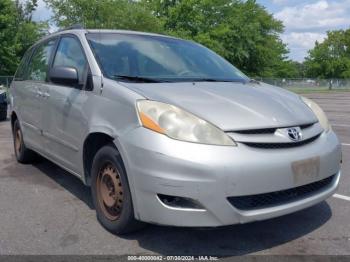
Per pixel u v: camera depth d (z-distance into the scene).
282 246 3.63
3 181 5.58
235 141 3.24
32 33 47.31
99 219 3.97
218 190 3.12
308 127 3.71
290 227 4.02
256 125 3.34
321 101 27.11
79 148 4.20
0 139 9.01
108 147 3.71
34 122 5.50
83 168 4.19
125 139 3.45
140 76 4.15
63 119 4.52
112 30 4.89
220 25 52.34
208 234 3.85
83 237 3.79
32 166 6.38
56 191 5.15
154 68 4.37
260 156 3.24
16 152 6.61
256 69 58.38
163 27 48.81
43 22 48.09
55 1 38.28
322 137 3.78
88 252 3.51
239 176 3.15
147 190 3.27
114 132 3.59
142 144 3.30
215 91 3.82
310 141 3.65
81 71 4.36
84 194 5.04
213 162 3.12
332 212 4.43
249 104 3.61
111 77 4.02
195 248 3.59
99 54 4.31
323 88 58.50
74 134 4.28
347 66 78.81
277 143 3.36
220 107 3.47
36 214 4.38
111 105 3.74
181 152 3.16
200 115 3.33
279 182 3.30
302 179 3.43
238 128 3.28
